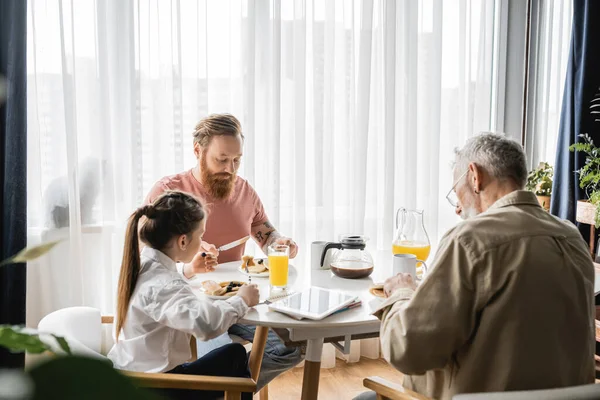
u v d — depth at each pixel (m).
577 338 1.21
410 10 2.92
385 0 2.87
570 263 1.19
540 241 1.17
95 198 2.61
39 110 2.50
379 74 2.93
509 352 1.15
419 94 3.05
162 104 2.65
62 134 2.53
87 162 2.58
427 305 1.19
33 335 0.42
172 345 1.60
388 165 2.95
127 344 1.59
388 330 1.25
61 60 2.45
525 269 1.14
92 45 2.53
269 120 2.79
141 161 2.63
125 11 2.56
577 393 0.98
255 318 1.50
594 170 2.77
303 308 1.54
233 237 2.28
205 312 1.45
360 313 1.54
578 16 2.95
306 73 2.83
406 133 2.99
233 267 2.05
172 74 2.61
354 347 2.98
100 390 0.25
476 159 1.34
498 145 1.32
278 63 2.72
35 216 2.53
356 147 2.90
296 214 2.84
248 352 2.03
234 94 2.75
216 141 2.16
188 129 2.70
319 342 1.65
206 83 2.66
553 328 1.16
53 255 2.54
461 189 1.40
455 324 1.17
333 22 2.80
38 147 2.49
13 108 2.35
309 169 2.89
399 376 2.83
